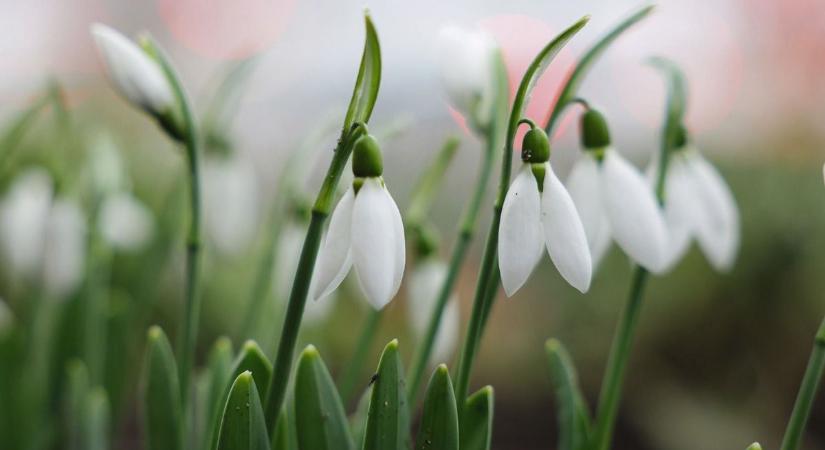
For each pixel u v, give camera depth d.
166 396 0.31
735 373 0.85
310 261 0.25
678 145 0.32
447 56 0.32
